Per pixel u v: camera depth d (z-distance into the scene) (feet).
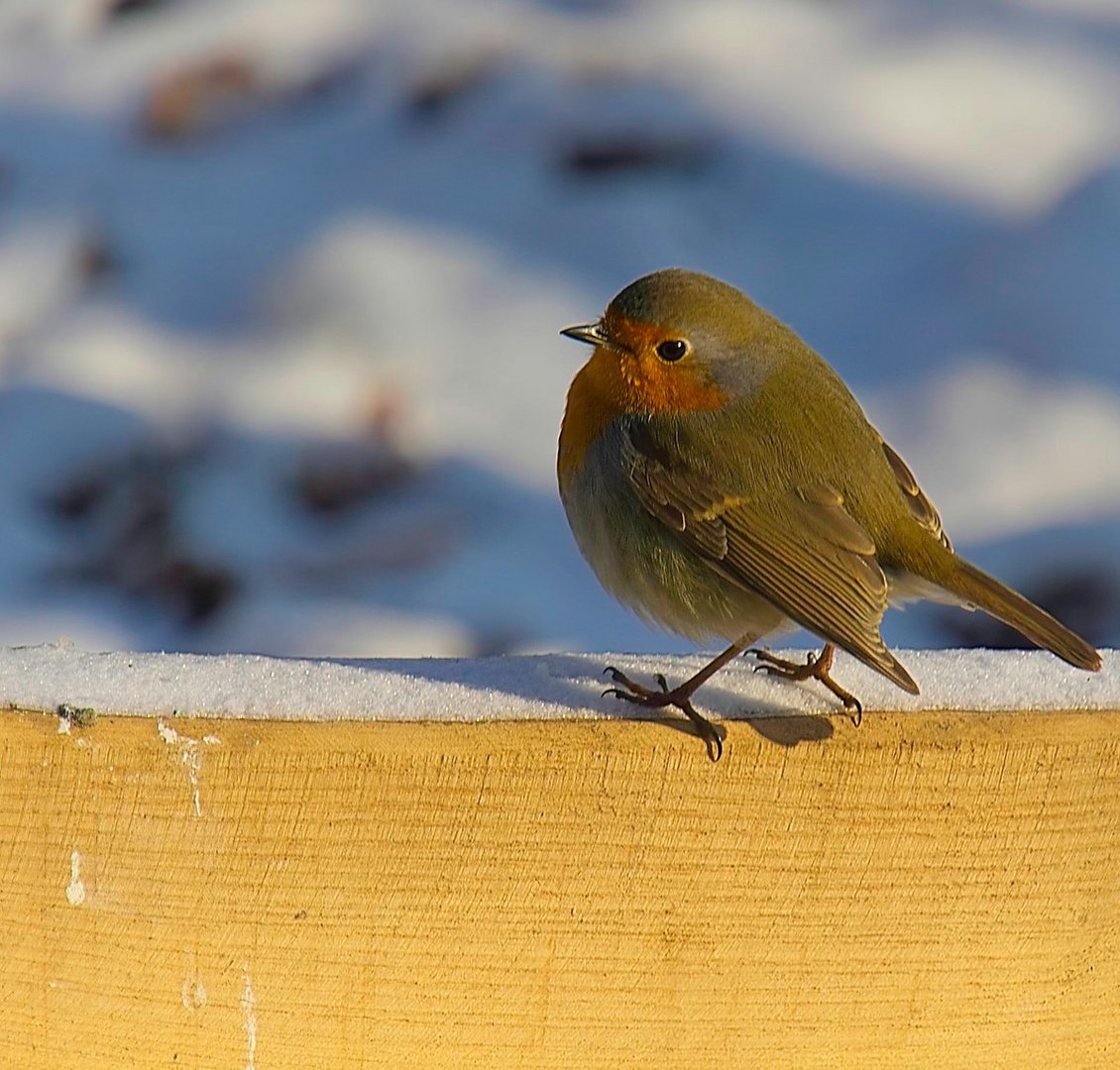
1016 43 47.70
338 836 15.35
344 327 41.91
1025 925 15.80
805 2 50.31
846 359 39.37
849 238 42.55
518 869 15.48
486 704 16.01
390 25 51.90
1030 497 35.63
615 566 23.72
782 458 22.85
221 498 37.63
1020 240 41.42
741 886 15.66
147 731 15.26
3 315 44.04
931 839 15.65
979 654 18.15
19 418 40.34
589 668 17.42
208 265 44.68
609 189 44.86
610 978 15.67
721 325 23.08
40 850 15.43
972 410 37.50
